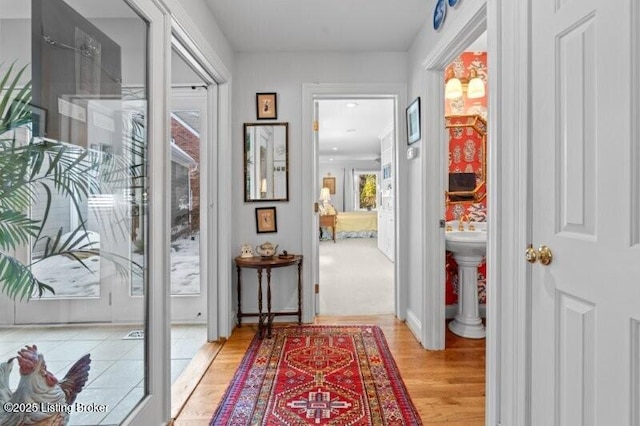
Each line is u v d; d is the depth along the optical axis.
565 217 1.06
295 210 2.92
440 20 2.03
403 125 2.87
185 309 2.91
